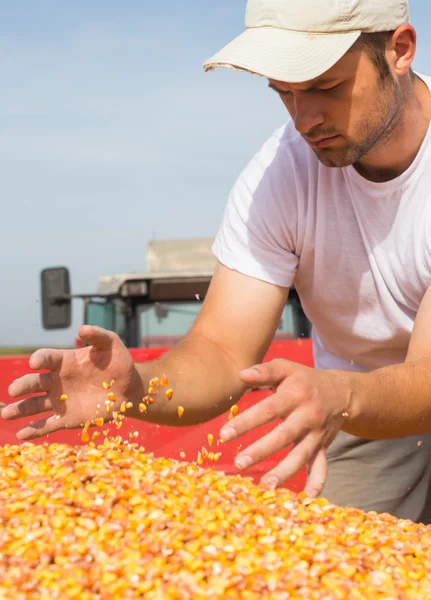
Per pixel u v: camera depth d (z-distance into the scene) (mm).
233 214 2562
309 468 1789
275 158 2521
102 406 2014
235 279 2518
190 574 1479
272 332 2527
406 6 2078
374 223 2377
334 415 1770
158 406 2172
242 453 1677
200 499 1727
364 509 2998
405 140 2232
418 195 2297
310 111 2014
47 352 1922
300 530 1668
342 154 2100
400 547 1699
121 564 1477
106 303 7125
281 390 1719
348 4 1950
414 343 2164
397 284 2436
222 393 2346
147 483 1738
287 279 2523
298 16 1974
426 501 3023
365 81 2008
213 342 2443
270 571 1517
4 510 1619
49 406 1966
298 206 2455
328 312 2637
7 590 1391
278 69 1928
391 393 1888
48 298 5770
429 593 1539
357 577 1553
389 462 2959
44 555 1484
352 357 2756
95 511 1625
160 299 6980
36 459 1852
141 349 3553
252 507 1706
